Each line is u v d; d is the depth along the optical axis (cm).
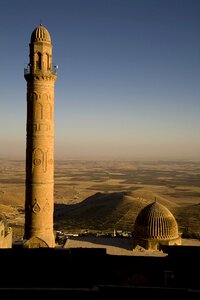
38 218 5334
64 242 6706
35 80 5288
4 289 2628
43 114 5334
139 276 3069
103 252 3169
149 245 5747
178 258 3119
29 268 3027
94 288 2662
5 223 5041
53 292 2634
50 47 5438
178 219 10881
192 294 2602
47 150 5372
